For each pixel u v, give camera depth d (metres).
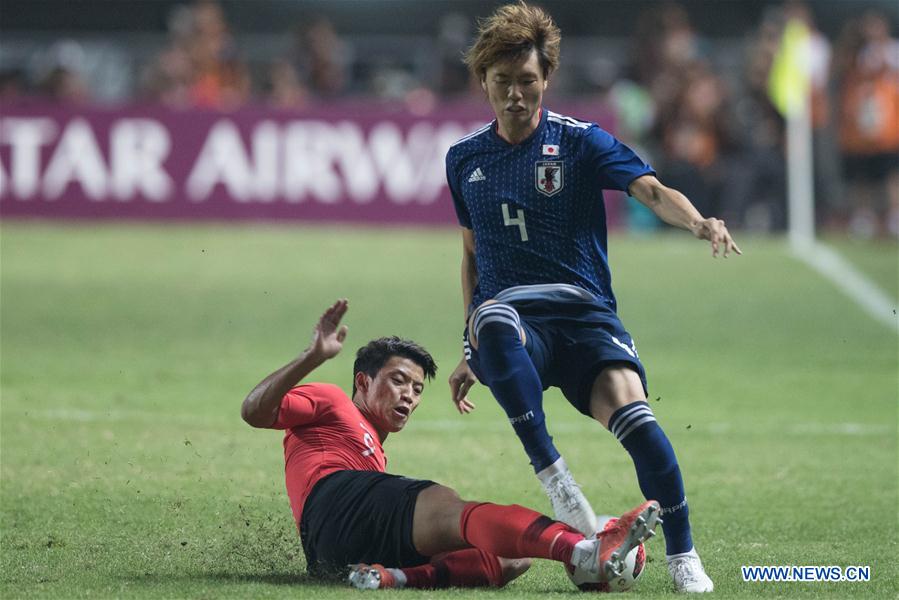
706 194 65.31
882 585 19.47
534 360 18.64
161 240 60.50
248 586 18.28
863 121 66.00
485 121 62.62
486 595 17.73
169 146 62.50
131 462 28.02
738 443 32.03
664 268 58.19
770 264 59.19
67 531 22.22
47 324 46.53
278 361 42.00
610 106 63.44
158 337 45.12
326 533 18.62
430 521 17.98
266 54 75.19
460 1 86.62
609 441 31.77
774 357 44.47
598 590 18.28
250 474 27.14
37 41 80.06
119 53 72.62
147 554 20.64
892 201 66.12
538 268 19.34
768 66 66.50
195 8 78.75
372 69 71.75
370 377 20.30
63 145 62.50
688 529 18.59
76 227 62.28
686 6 86.75
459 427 33.12
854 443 32.19
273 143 62.66
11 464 27.58
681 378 40.84
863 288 55.72
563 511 17.86
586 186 19.31
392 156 62.78
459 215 20.39
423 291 53.09
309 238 61.22
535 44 18.91
